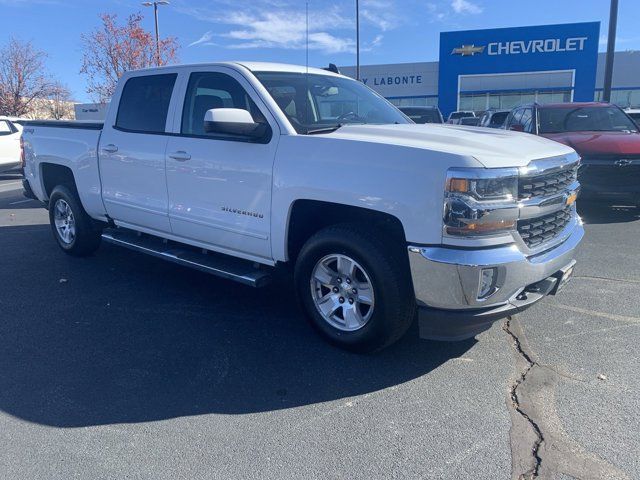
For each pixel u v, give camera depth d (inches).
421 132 151.9
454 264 127.6
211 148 173.3
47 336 170.2
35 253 268.2
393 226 144.9
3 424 123.6
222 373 146.4
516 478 104.2
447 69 1473.9
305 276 158.7
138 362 152.9
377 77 1621.6
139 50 1307.8
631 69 1525.6
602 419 122.6
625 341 161.5
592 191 309.7
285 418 125.5
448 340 141.3
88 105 1254.3
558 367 146.9
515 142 150.0
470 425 121.6
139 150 199.0
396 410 128.0
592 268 230.5
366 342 149.0
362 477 105.3
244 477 105.7
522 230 137.8
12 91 1539.1
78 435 119.6
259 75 172.4
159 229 201.8
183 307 193.6
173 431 120.9
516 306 136.6
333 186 143.7
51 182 266.7
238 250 175.2
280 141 157.2
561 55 1385.3
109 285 217.9
